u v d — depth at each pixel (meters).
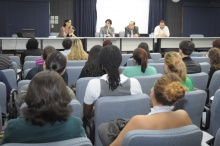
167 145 1.21
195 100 2.09
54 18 9.84
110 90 2.02
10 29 9.52
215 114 2.18
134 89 2.07
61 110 1.22
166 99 1.36
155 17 10.33
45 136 1.19
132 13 10.12
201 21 11.01
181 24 10.80
